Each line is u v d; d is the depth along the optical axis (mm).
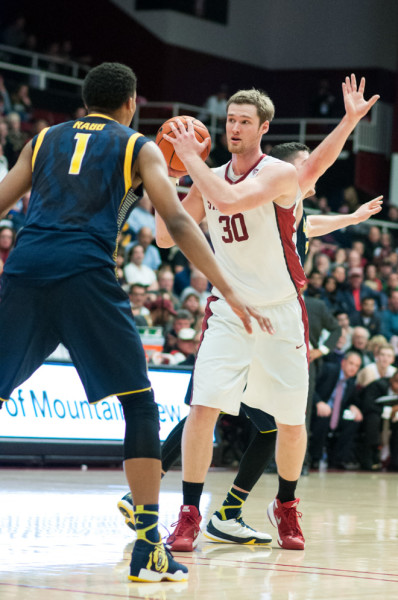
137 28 38344
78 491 10125
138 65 38406
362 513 9148
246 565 5801
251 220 6367
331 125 36500
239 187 5965
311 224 7582
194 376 6473
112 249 4965
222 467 15055
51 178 4992
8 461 13023
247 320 4879
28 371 5020
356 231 28766
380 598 4805
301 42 41375
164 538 6738
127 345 4879
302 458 6680
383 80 39906
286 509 6691
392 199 36719
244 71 41000
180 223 4836
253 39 41375
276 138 37281
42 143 5125
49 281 4809
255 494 10602
